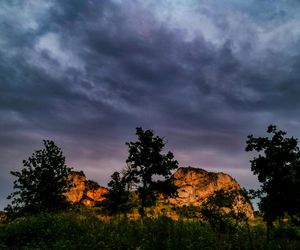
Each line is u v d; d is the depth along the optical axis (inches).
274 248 583.2
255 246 581.6
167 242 505.7
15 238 562.6
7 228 605.3
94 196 3004.4
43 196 996.6
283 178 784.3
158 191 1505.9
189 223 699.4
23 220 676.1
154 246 495.8
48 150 1053.2
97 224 639.1
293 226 826.2
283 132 827.4
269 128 833.5
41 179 1010.7
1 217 1019.9
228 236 628.1
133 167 1520.7
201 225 725.9
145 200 1412.4
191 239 556.7
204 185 3405.5
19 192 997.8
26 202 984.9
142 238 543.2
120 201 1494.8
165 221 606.9
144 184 1493.6
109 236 551.2
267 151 821.9
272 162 809.5
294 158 805.9
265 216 794.8
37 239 553.9
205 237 581.3
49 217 670.5
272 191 791.1
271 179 807.1
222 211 781.3
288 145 812.0
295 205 781.3
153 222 646.5
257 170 823.1
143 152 1515.7
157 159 1510.8
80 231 600.4
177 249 500.1
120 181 1555.1
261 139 832.3
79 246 492.4
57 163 1046.4
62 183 1047.6
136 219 716.0
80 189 2962.6
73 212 836.6
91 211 897.5
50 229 591.8
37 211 954.1
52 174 1028.5
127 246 505.7
